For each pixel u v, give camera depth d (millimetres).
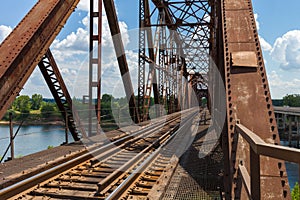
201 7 21484
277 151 2191
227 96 4691
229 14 6184
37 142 22078
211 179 6602
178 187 6082
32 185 5469
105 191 5316
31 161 6953
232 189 3816
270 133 4246
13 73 5375
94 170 6988
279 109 55406
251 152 2898
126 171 6863
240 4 6348
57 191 5438
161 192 5434
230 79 4867
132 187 5785
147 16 19891
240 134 3984
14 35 5941
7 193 4734
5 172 5906
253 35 5629
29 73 5895
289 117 48938
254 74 4867
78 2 8266
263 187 3281
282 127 54250
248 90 4691
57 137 24672
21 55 5574
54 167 6344
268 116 4418
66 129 9625
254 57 4996
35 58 6098
